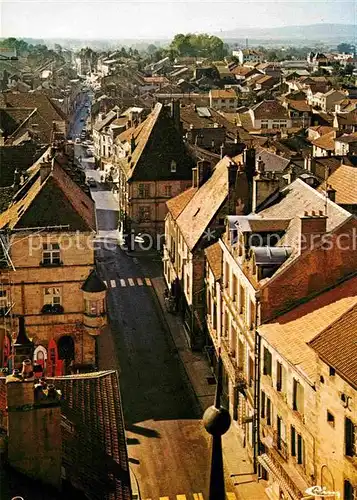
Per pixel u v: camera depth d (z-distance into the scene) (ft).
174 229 282.36
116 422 122.31
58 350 218.79
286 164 343.46
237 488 165.17
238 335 186.50
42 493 92.79
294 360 142.92
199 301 239.91
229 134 509.35
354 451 124.06
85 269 213.66
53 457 94.48
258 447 168.45
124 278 316.40
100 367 228.84
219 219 237.04
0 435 95.81
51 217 211.20
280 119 654.94
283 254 167.94
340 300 153.38
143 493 163.94
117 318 269.85
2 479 90.79
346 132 518.78
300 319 155.84
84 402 123.65
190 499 162.09
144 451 181.68
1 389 105.91
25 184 246.47
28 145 309.63
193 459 178.81
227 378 201.57
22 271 209.77
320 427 133.28
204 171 283.38
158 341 250.16
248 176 237.66
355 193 226.38
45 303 214.48
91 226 220.23
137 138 391.45
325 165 321.93
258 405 167.32
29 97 498.69
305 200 192.34
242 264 178.40
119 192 413.18
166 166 358.43
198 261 237.45
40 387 95.45
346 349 125.59
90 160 619.67
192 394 212.02
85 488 99.25
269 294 162.20
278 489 155.43
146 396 210.79
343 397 124.47
